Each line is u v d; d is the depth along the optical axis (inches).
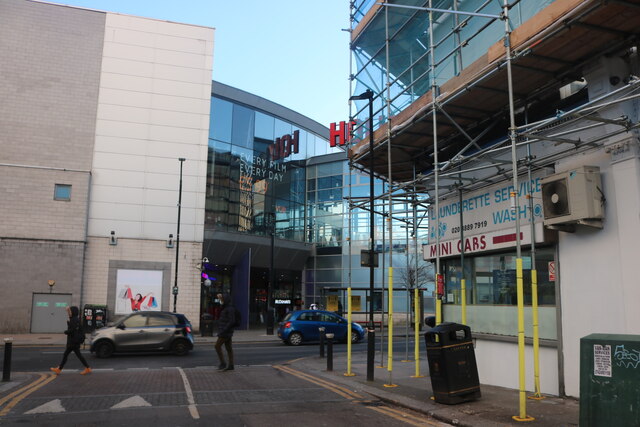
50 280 1082.1
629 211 308.2
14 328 1050.7
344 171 1777.8
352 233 1736.0
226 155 1509.6
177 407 334.3
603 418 217.6
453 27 441.4
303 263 1788.9
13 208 1079.0
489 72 348.2
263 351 796.0
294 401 361.4
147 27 1246.3
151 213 1195.9
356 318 1608.0
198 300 1206.3
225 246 1462.8
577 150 349.7
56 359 646.5
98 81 1186.6
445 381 333.1
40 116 1127.0
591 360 225.5
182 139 1240.8
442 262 529.7
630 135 309.6
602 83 330.6
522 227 392.8
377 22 545.6
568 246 355.6
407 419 306.5
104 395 375.6
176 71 1257.4
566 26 287.0
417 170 594.6
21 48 1132.5
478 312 456.8
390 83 499.5
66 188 1122.7
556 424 273.3
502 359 414.9
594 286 331.9
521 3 363.9
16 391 392.5
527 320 394.6
